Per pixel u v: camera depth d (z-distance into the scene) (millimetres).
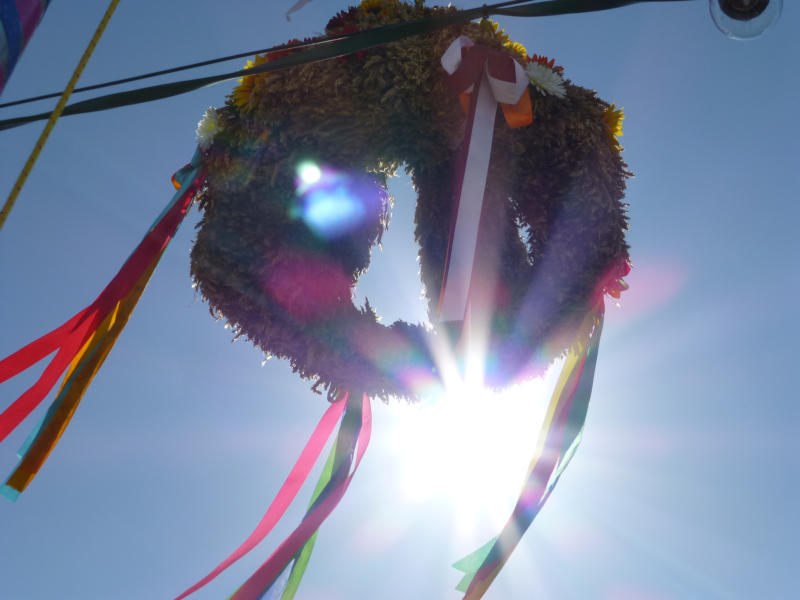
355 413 3439
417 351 3207
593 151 3119
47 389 2750
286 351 3135
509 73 2844
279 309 3041
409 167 3271
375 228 3301
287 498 3326
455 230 2707
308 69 2930
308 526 3203
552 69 3162
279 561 3094
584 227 3117
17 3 1620
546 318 3170
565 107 3111
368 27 2975
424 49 2977
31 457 2619
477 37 3014
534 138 3119
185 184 3082
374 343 3127
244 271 3000
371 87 2941
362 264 3283
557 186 3178
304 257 3047
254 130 2986
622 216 3188
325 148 2994
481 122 2818
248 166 2998
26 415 2697
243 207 3010
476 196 2748
